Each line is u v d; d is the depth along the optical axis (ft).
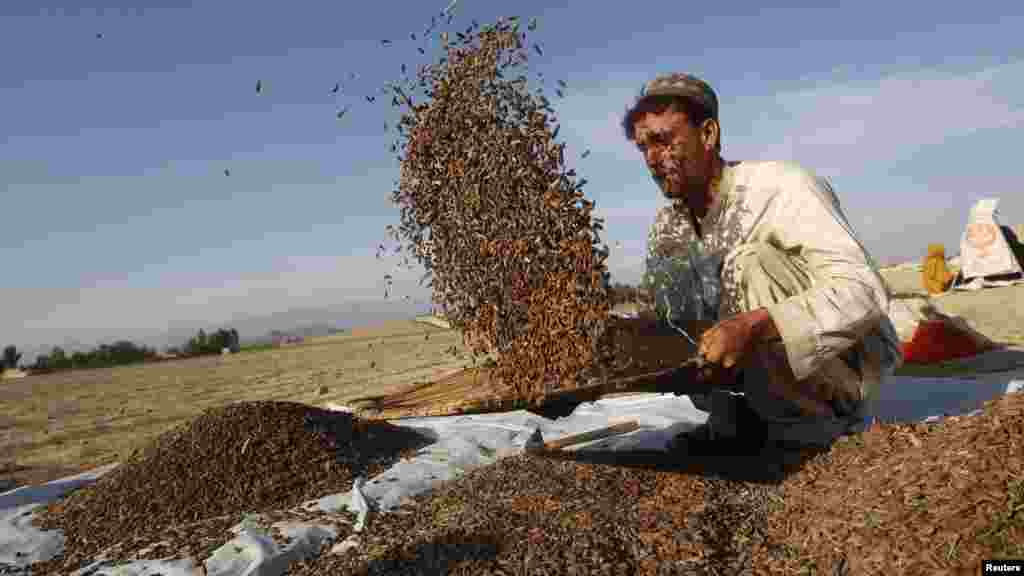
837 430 11.96
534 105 10.22
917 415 15.56
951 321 24.16
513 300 10.03
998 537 6.91
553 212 9.52
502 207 10.05
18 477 22.56
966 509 7.37
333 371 55.47
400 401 11.56
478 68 10.52
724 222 11.36
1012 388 17.26
